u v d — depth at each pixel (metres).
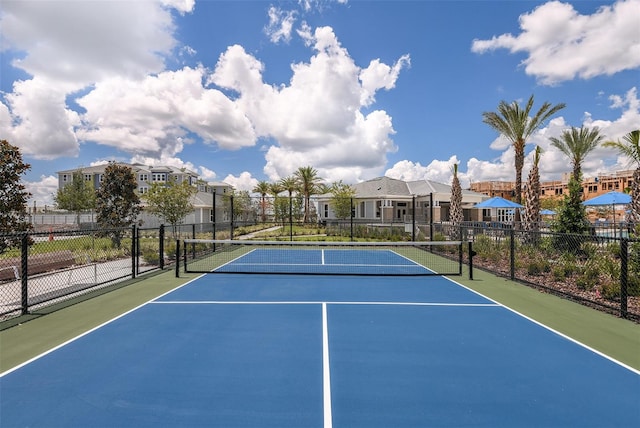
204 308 7.30
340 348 5.19
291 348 5.18
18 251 12.49
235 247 19.97
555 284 9.55
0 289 8.91
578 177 26.89
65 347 5.19
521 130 21.11
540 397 3.86
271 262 14.49
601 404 3.72
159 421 3.39
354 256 16.41
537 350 5.14
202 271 11.90
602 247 11.69
